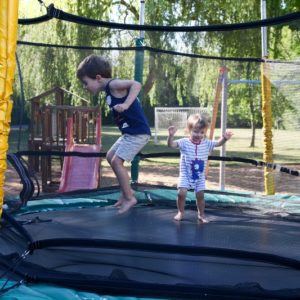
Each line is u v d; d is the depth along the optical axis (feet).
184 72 13.28
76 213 10.93
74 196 12.15
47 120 16.34
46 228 9.43
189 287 5.97
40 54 12.78
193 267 7.16
